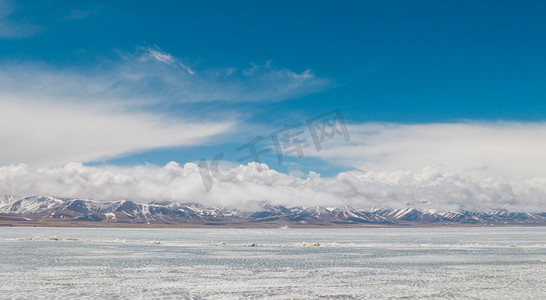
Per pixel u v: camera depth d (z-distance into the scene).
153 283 41.88
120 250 87.31
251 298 34.41
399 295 35.81
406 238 172.62
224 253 80.50
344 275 48.19
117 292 36.84
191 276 47.03
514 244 110.75
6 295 35.16
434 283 42.19
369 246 104.19
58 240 127.25
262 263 61.31
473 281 43.53
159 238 168.50
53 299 33.69
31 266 55.50
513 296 35.44
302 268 55.12
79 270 51.78
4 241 120.00
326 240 149.12
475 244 112.00
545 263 61.03
